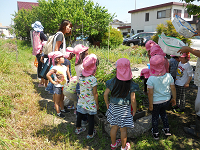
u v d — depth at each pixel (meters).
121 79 2.55
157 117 3.06
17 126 3.23
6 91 4.34
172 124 3.50
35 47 5.70
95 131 3.26
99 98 3.84
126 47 14.14
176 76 3.96
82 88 3.01
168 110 4.15
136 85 2.63
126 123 2.64
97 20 13.55
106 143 3.03
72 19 12.41
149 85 2.89
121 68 2.54
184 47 2.73
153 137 3.15
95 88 2.93
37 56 5.37
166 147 2.88
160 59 2.81
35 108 3.99
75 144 2.96
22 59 8.77
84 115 3.47
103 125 3.42
